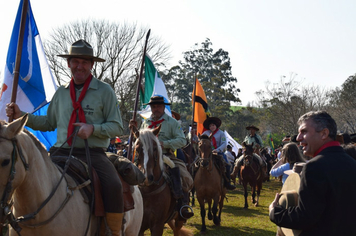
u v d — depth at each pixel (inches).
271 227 375.9
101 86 147.5
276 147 1524.4
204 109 432.1
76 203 127.2
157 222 216.7
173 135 251.6
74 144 141.3
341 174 101.8
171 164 230.1
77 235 125.3
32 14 194.1
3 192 100.1
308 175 102.2
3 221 101.4
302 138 113.1
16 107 140.0
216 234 343.6
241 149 747.4
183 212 232.7
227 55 2491.4
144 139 209.2
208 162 343.0
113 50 1071.6
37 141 122.3
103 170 140.6
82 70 145.1
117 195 139.7
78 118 142.8
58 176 125.9
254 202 543.8
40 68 196.1
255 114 2362.2
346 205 100.7
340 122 1576.0
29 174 112.4
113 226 140.6
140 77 273.7
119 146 568.1
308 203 99.8
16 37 187.2
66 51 1042.1
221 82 2322.8
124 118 1095.0
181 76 2345.0
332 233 100.0
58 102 149.3
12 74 185.0
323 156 105.2
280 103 1455.5
